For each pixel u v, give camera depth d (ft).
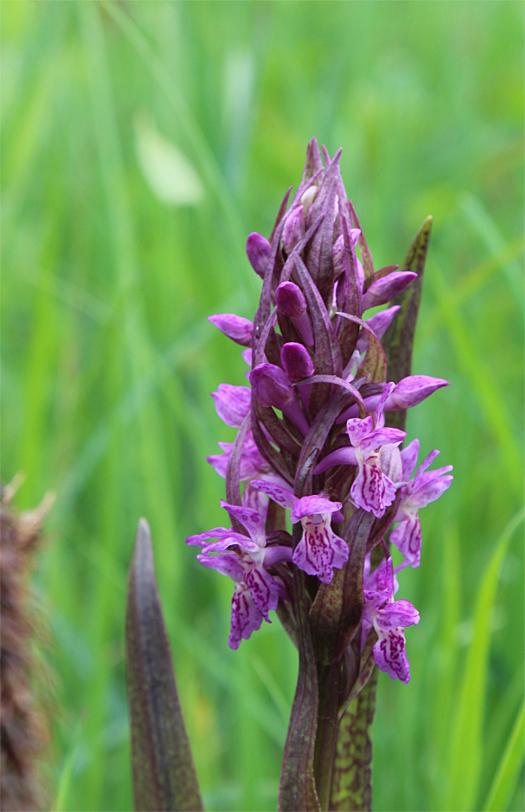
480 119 3.57
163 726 1.28
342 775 1.36
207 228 2.39
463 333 1.79
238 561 1.26
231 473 1.26
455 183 3.21
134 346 2.18
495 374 2.78
